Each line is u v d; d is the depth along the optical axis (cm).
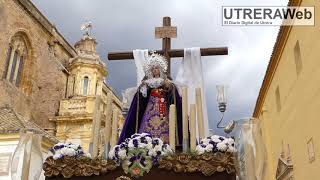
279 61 1664
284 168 1524
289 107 1488
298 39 1306
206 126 539
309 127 1187
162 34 611
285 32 1476
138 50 603
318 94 1070
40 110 2583
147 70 548
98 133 422
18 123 1750
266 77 1897
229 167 365
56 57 2892
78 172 381
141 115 522
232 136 404
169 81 538
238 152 387
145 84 531
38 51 2597
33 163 406
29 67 2503
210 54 593
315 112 1109
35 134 420
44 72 2667
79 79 2925
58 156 389
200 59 588
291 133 1459
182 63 592
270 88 1888
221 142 377
